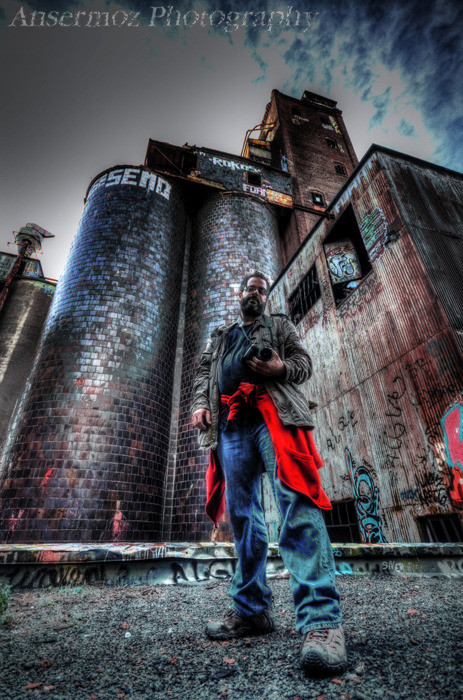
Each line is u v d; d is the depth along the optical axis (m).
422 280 5.36
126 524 9.19
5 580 2.09
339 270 8.19
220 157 18.03
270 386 1.38
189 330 13.93
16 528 8.39
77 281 12.52
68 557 2.22
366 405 6.17
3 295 16.86
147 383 11.52
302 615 1.00
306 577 1.05
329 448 6.95
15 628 1.37
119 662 1.02
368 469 5.88
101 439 9.92
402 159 7.02
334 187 20.52
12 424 10.57
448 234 6.09
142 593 2.01
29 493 8.82
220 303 13.78
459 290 5.32
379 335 6.11
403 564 2.72
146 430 10.80
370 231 6.71
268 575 2.61
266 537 1.37
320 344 7.93
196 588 2.18
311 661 0.84
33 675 0.93
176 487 10.94
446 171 7.35
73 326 11.51
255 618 1.25
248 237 15.72
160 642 1.20
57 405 10.10
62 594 1.94
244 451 1.43
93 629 1.36
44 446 9.47
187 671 0.95
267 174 18.61
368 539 5.61
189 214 17.75
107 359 11.15
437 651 0.93
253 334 1.58
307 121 23.83
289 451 1.21
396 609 1.49
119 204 14.45
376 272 6.39
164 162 17.23
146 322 12.45
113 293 12.29
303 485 1.16
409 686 0.75
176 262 15.14
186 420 11.93
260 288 1.72
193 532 9.91
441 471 4.61
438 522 4.61
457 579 2.32
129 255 13.26
